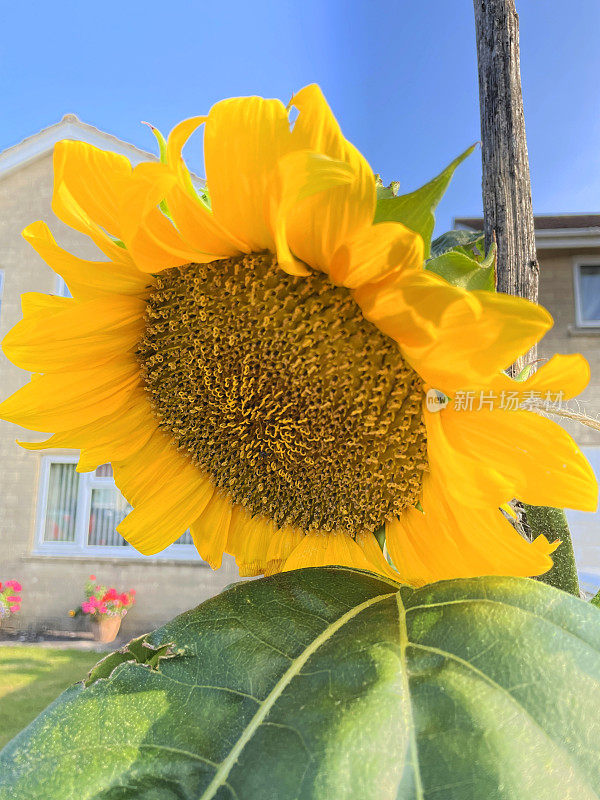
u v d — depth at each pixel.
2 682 5.07
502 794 0.37
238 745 0.42
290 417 0.68
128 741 0.43
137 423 0.77
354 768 0.39
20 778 0.41
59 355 0.71
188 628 0.50
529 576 0.58
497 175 0.90
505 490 0.51
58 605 7.20
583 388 0.50
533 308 0.46
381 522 0.69
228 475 0.77
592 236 7.25
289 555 0.75
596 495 0.52
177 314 0.70
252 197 0.55
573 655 0.43
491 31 0.95
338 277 0.59
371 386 0.65
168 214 0.63
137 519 0.78
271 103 0.51
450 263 0.52
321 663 0.46
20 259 7.52
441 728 0.40
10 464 7.40
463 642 0.45
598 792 0.38
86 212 0.60
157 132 0.58
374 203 0.50
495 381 0.51
